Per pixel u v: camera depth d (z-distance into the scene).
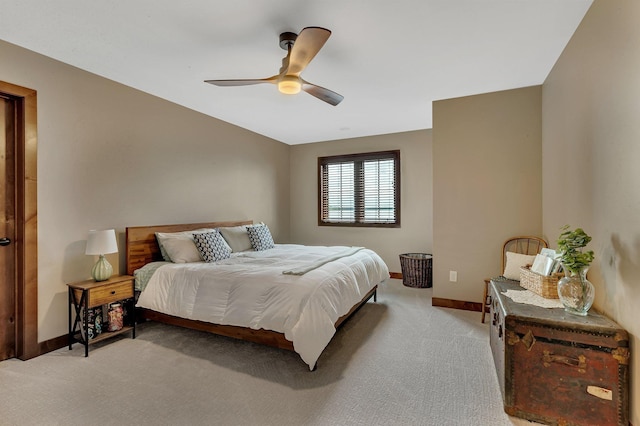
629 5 1.51
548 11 1.97
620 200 1.60
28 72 2.38
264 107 3.82
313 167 5.79
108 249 2.63
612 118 1.68
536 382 1.67
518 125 3.25
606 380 1.56
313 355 2.12
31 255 2.39
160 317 2.89
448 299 3.58
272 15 1.98
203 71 2.80
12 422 1.66
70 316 2.56
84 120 2.75
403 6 1.90
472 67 2.74
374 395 1.90
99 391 1.95
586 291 1.74
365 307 3.59
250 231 4.12
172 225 3.53
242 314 2.38
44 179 2.47
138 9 1.92
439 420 1.67
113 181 2.99
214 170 4.23
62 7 1.89
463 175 3.49
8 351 2.37
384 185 5.24
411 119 4.34
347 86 3.16
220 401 1.85
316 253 3.62
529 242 3.22
